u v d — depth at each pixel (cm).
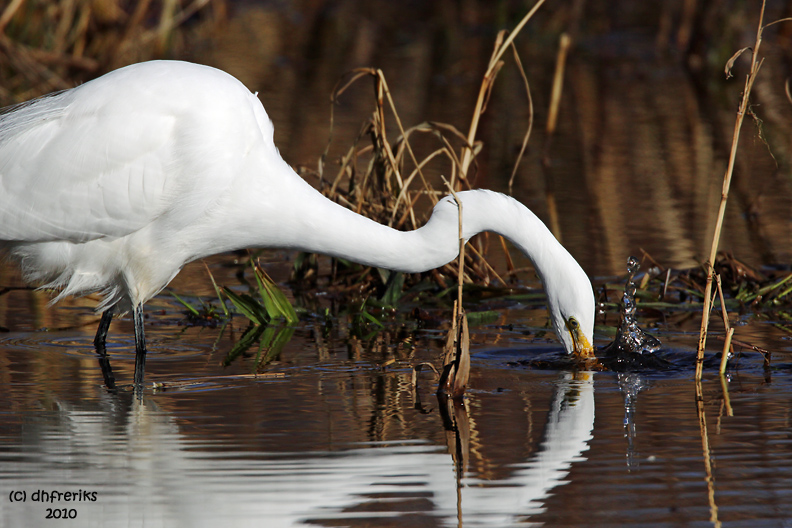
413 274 1321
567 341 927
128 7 2923
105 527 597
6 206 965
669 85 2770
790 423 757
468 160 1330
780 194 1784
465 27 3534
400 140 1325
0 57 2244
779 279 1272
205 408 804
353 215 963
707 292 891
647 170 1955
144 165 945
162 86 946
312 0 3872
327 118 2256
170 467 674
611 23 3544
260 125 969
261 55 2959
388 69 2852
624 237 1504
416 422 766
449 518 599
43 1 2430
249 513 609
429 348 1012
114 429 750
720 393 843
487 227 934
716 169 1961
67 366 941
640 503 618
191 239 985
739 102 892
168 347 1025
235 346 1027
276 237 980
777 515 601
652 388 863
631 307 982
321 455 694
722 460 683
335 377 901
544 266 920
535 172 1925
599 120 2381
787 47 2983
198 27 3195
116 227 967
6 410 798
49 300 1218
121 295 1020
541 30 3425
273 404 815
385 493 634
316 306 1238
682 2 3688
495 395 842
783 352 980
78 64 2322
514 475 661
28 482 652
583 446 711
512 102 2555
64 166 952
